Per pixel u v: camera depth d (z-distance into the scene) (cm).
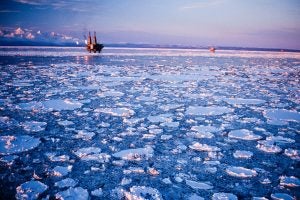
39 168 269
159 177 254
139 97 608
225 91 700
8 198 218
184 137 360
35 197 219
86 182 244
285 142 344
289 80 924
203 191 231
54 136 357
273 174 261
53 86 734
